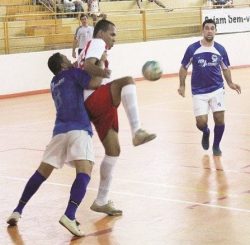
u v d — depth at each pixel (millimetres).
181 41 30453
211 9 31984
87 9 29297
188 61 11375
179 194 8859
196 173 10156
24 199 7664
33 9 28078
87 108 7484
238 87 11453
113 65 27797
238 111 17500
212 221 7531
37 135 14742
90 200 8734
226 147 12344
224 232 7098
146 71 7262
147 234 7145
